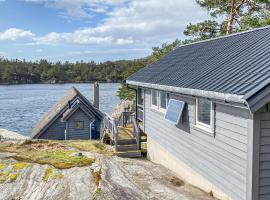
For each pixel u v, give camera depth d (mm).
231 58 9023
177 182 9375
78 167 8688
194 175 9469
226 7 23234
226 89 6719
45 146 11039
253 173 6438
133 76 15898
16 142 11453
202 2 24203
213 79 7906
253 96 5816
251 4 21984
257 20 21266
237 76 7234
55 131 22688
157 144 12969
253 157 6410
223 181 7719
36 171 8305
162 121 12281
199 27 24000
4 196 7230
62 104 24406
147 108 14336
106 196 7152
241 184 6910
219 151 7844
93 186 7543
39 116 47656
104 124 17531
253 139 6383
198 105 9086
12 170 8406
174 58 14594
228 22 22406
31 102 65000
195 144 9297
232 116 7168
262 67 7020
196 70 9883
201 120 8938
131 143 14133
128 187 7891
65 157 9461
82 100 22734
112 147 14836
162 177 9789
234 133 7113
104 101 61312
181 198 7812
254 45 9062
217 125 7883
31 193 7328
